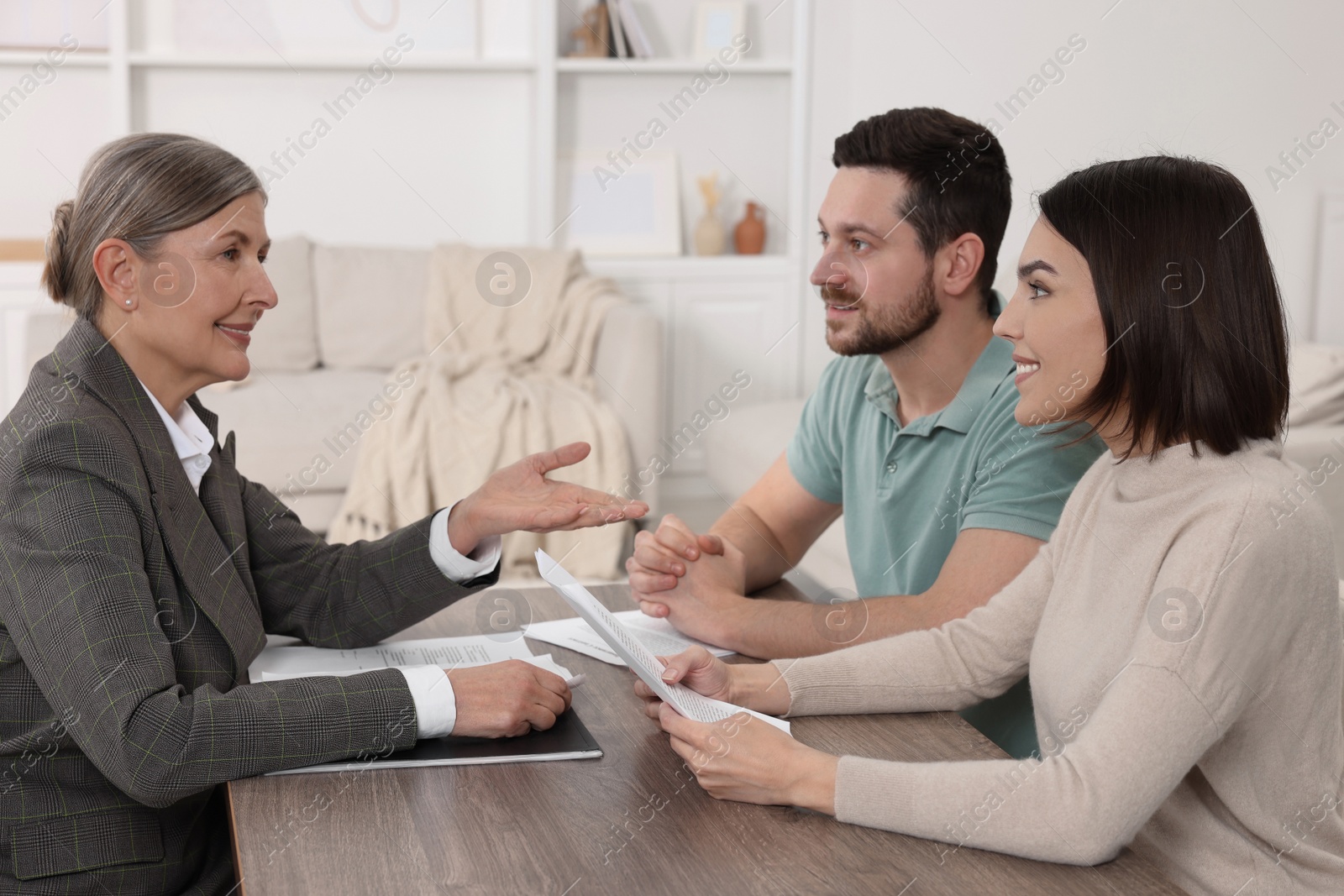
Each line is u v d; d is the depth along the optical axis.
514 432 3.31
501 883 0.76
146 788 0.89
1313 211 2.43
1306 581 0.89
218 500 1.15
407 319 3.88
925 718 1.08
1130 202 0.95
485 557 1.22
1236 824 0.96
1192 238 0.93
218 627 1.04
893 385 1.49
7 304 3.75
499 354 3.78
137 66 4.10
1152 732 0.84
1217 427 0.92
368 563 1.23
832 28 4.42
